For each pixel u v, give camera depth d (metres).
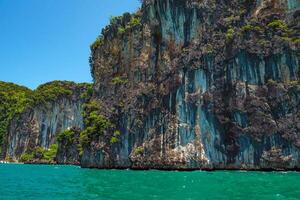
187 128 75.75
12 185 43.25
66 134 122.38
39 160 132.00
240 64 73.94
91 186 41.12
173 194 33.09
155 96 81.31
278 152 69.19
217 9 80.44
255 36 74.00
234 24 77.62
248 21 76.69
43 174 65.56
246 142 71.44
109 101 90.62
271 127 70.12
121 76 92.56
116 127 85.31
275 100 71.06
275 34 73.56
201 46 78.75
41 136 140.75
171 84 79.31
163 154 76.88
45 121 141.50
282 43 72.31
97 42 102.81
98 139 86.62
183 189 37.06
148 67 85.75
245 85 72.94
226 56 75.25
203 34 79.81
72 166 106.81
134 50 90.38
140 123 81.44
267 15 75.62
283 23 74.75
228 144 72.62
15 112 156.12
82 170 78.62
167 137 77.12
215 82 75.06
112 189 37.72
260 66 72.94
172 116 77.75
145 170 77.12
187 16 82.94
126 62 92.50
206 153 73.62
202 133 74.56
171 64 81.56
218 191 35.19
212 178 51.44
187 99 76.69
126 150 82.38
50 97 141.50
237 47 74.25
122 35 94.94
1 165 115.62
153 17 87.06
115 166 83.44
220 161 72.62
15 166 107.06
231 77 74.12
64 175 61.91
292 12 75.12
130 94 86.25
